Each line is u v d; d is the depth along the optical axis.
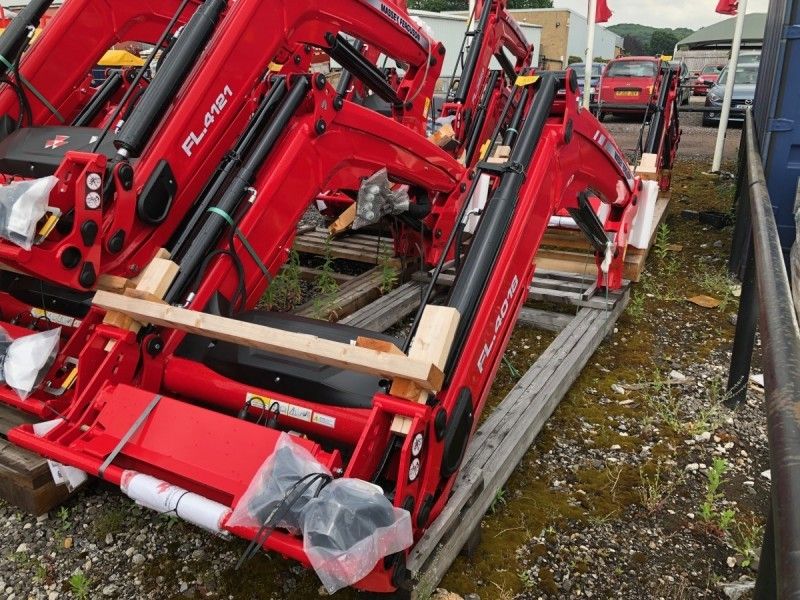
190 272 2.74
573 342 3.99
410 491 1.98
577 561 2.54
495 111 6.36
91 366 2.52
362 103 5.69
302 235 6.18
